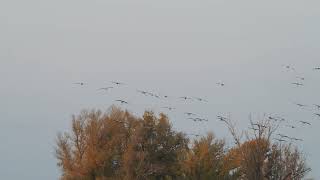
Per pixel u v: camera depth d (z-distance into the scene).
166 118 62.38
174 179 61.00
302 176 53.59
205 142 60.00
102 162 62.00
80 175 62.16
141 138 61.41
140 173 60.56
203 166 59.62
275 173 53.25
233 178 58.03
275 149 53.53
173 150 61.88
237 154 58.12
